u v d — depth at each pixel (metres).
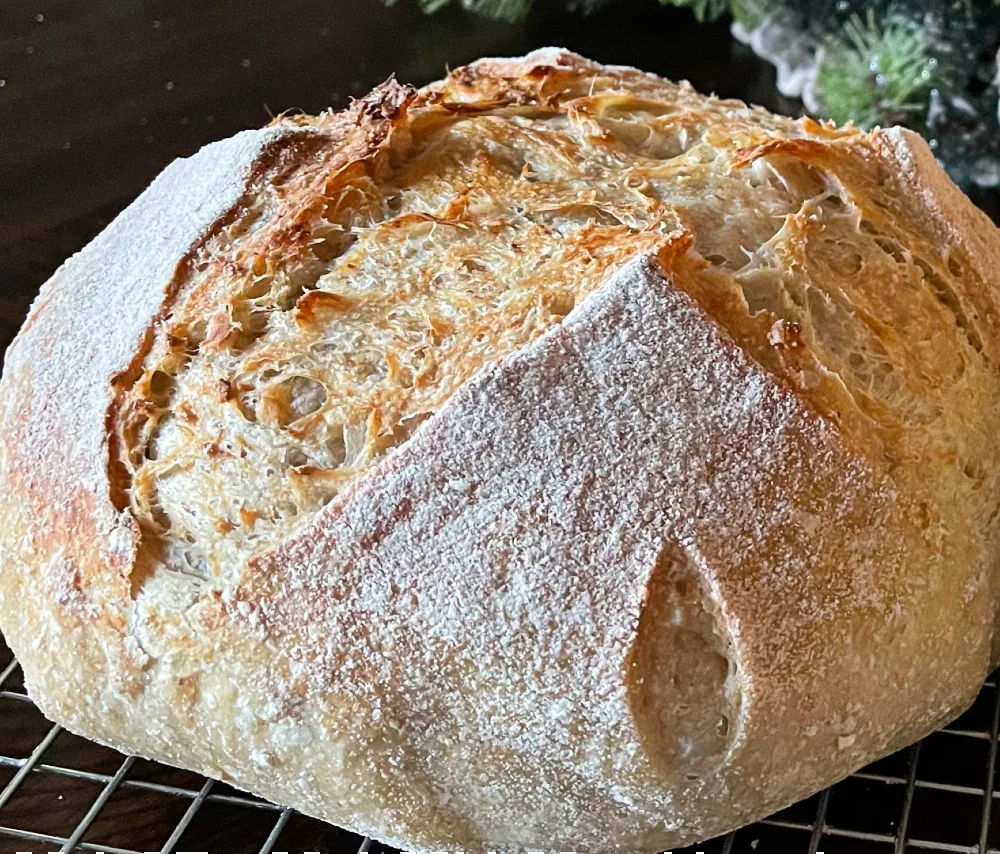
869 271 0.28
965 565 0.27
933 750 0.28
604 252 0.27
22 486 0.29
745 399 0.25
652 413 0.25
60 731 0.30
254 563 0.25
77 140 0.51
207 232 0.30
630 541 0.24
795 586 0.25
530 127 0.31
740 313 0.26
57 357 0.30
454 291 0.27
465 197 0.29
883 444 0.26
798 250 0.27
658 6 0.59
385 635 0.25
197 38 0.58
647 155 0.31
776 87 0.54
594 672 0.24
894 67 0.46
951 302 0.29
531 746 0.25
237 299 0.28
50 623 0.28
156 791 0.29
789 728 0.25
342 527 0.25
